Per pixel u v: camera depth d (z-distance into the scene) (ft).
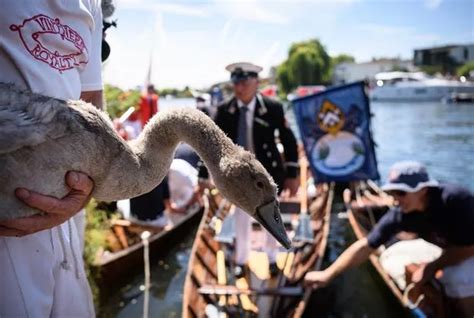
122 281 22.36
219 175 6.64
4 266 5.80
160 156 6.45
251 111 17.08
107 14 8.44
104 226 21.24
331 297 22.11
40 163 5.30
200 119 6.66
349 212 29.40
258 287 17.62
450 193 13.87
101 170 5.79
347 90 23.41
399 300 17.52
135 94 25.39
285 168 18.44
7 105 5.27
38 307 6.03
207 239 21.43
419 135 79.66
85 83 7.00
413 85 178.70
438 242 14.66
